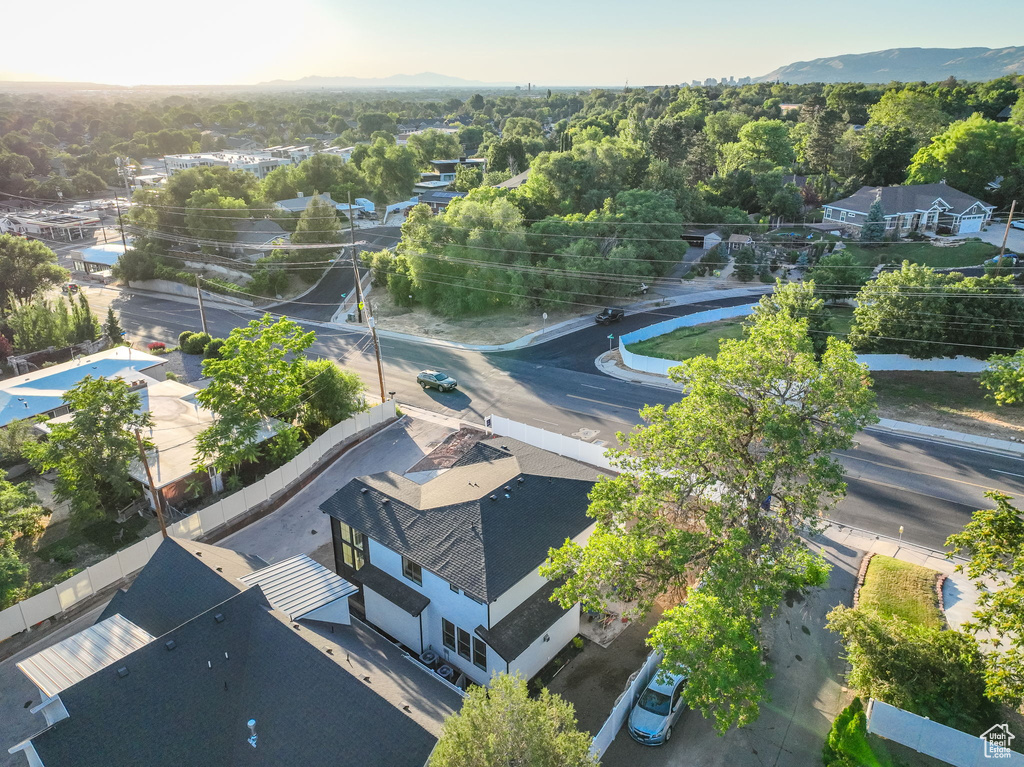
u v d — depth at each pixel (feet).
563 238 229.86
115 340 205.46
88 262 303.68
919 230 268.62
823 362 77.10
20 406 139.03
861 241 259.60
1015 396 117.19
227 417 116.57
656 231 235.81
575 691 74.38
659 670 70.69
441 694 64.59
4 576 83.56
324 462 129.90
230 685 58.85
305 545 103.86
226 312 243.60
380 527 83.71
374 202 403.34
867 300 155.74
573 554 72.79
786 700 71.87
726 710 62.69
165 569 76.13
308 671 59.41
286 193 383.65
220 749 54.08
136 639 64.75
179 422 134.21
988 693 57.00
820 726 68.59
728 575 65.98
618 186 286.05
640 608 75.15
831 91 581.94
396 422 147.64
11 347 197.36
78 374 153.38
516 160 402.31
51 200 483.10
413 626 80.48
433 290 227.61
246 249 286.87
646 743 66.54
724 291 237.25
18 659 80.59
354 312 230.89
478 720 45.93
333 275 280.31
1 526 93.45
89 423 105.29
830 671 75.61
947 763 61.21
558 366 176.45
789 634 81.15
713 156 368.68
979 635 77.36
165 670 57.77
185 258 290.15
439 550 77.51
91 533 108.68
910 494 110.01
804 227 291.99
